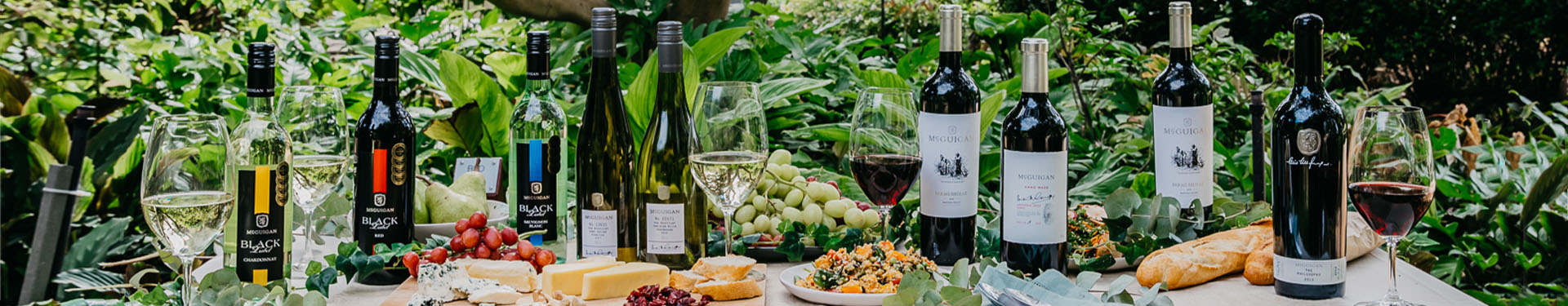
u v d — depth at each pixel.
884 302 1.30
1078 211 1.75
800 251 1.76
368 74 3.58
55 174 2.12
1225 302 1.49
